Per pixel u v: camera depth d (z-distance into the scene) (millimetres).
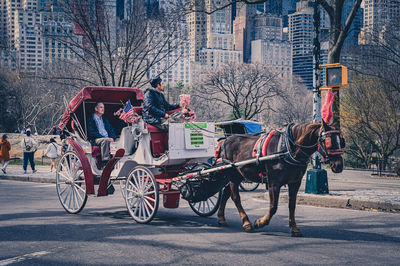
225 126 17688
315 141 7363
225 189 8836
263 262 6062
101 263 6008
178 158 9016
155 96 9391
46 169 25203
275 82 66938
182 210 10852
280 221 9281
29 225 8633
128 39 22109
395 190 14469
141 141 9328
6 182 18922
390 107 32844
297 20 158500
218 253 6512
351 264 5996
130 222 9070
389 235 7879
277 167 7602
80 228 8344
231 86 66500
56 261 6109
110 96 10695
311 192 12633
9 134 46656
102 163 10180
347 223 9055
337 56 18312
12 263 6020
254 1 19672
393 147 36781
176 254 6445
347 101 34500
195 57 180125
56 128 23250
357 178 23859
